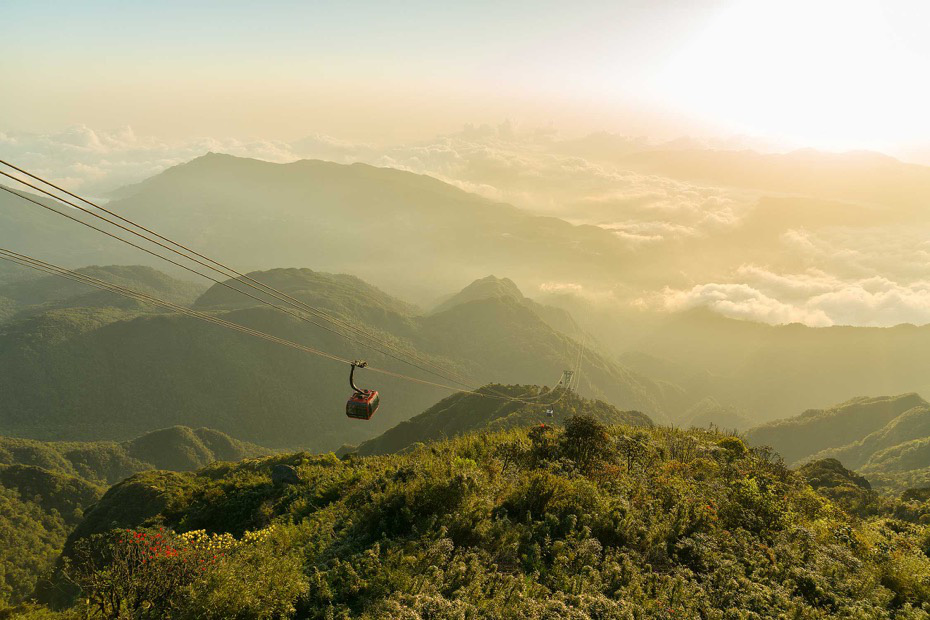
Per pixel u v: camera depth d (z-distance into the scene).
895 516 32.44
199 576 12.62
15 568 124.50
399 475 20.17
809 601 13.87
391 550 14.49
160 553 13.28
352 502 19.70
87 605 12.93
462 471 18.33
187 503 31.91
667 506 18.38
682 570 14.49
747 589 13.74
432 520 15.87
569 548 14.98
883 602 14.02
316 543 16.09
